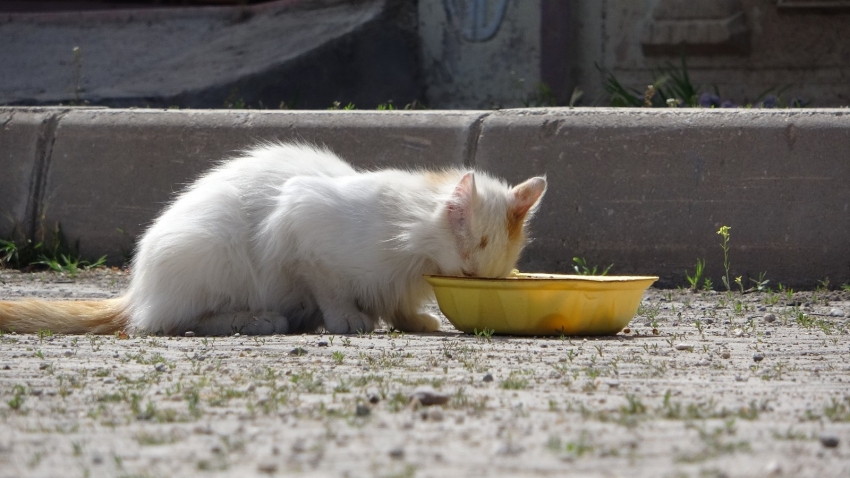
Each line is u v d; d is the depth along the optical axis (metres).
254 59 18.03
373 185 7.09
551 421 4.07
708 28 16.78
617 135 10.05
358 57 18.11
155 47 19.41
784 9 16.66
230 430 3.94
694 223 9.82
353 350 6.09
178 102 16.69
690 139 9.88
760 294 9.34
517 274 7.59
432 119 10.61
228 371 5.30
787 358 5.83
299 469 3.39
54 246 11.52
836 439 3.68
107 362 5.66
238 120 11.09
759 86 17.05
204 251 6.97
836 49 16.66
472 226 6.73
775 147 9.70
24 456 3.60
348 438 3.80
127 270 11.09
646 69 17.61
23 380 5.08
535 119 10.30
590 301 6.67
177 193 11.12
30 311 7.14
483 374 5.18
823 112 9.80
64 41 19.92
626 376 5.16
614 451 3.58
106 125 11.54
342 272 7.01
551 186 10.16
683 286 9.80
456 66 18.44
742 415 4.18
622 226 9.98
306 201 6.92
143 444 3.73
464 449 3.64
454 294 6.77
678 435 3.85
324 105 17.78
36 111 11.98
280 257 7.04
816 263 9.58
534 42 17.77
